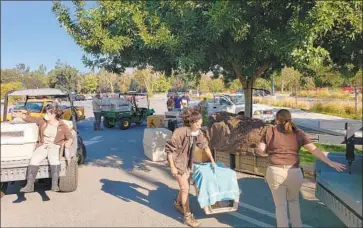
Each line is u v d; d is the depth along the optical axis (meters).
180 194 5.48
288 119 4.41
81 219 5.29
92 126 18.75
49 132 6.13
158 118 14.14
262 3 5.73
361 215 3.63
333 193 4.42
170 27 6.71
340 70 9.18
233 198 4.91
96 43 7.44
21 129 5.96
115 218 5.32
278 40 5.93
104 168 8.68
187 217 4.98
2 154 5.85
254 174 7.64
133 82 64.94
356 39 6.21
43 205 5.94
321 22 4.90
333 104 24.30
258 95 39.06
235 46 7.04
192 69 9.15
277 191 4.38
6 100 7.72
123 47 7.44
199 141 5.01
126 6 6.88
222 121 8.40
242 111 18.44
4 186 6.49
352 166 4.93
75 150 6.64
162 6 6.85
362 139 4.80
